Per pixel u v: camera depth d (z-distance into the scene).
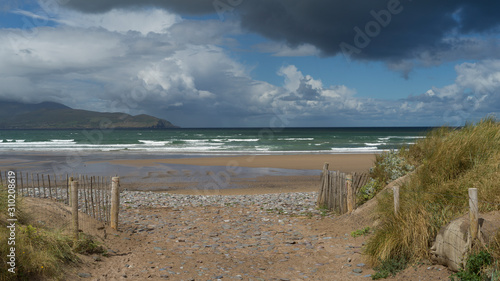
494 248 4.49
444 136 9.29
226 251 7.35
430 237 5.46
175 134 100.56
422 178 7.38
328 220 9.67
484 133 7.87
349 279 5.48
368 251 6.13
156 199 13.38
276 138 70.75
